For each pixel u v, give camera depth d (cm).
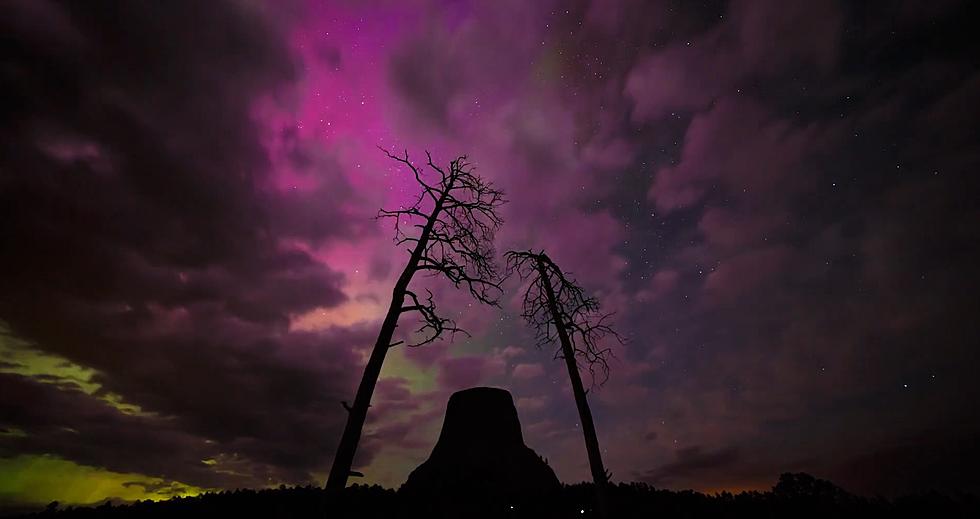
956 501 1238
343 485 812
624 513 1309
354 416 864
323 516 779
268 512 1270
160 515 1291
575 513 1316
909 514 1207
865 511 1256
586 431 1145
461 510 1318
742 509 1320
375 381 902
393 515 1257
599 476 1102
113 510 1389
